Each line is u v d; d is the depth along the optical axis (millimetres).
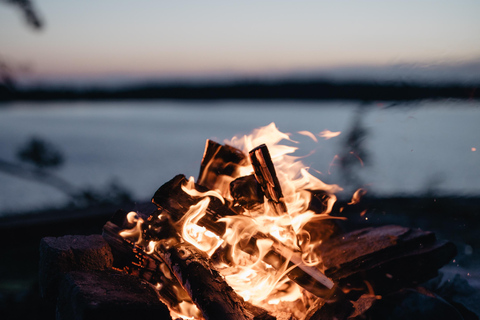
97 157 14992
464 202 5867
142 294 1850
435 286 2613
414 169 9930
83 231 4473
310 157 11594
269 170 2049
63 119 36719
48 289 2074
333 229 2635
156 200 2109
